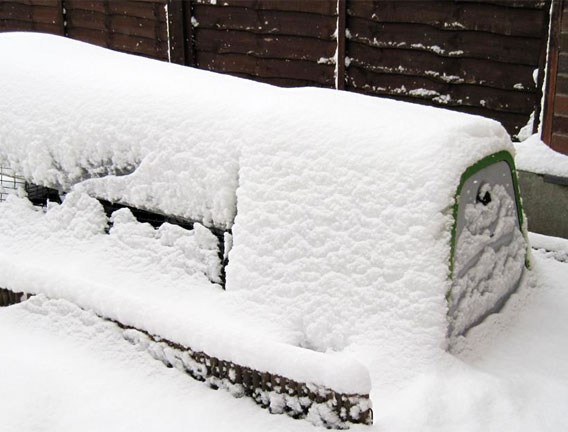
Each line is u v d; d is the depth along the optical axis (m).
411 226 2.96
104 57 4.11
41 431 2.71
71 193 3.73
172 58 6.98
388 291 2.99
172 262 3.45
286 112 3.30
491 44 5.18
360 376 2.61
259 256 3.22
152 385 2.95
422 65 5.55
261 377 2.78
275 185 3.21
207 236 3.40
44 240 3.74
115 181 3.60
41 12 7.99
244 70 6.64
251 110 3.38
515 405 2.79
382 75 5.79
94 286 3.24
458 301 3.03
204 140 3.39
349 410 2.61
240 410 2.79
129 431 2.70
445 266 2.94
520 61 5.08
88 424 2.74
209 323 2.96
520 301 3.48
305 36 6.18
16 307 3.43
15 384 2.89
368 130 3.14
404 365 2.91
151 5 7.06
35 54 4.09
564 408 2.80
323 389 2.64
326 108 3.30
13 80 3.96
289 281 3.16
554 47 4.50
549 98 4.55
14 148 3.87
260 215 3.22
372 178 3.05
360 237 3.05
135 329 3.11
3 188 3.96
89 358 3.11
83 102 3.71
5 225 3.85
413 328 2.94
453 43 5.35
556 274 3.80
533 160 4.59
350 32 5.86
